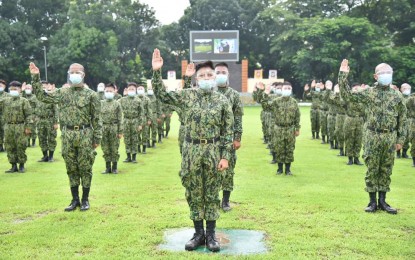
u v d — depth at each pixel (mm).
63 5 51156
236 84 45969
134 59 54125
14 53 45188
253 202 7160
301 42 48375
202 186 5121
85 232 5629
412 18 46375
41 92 6586
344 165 11102
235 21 54812
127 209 6750
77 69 6609
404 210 6727
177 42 57031
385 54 43000
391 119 6531
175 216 6352
